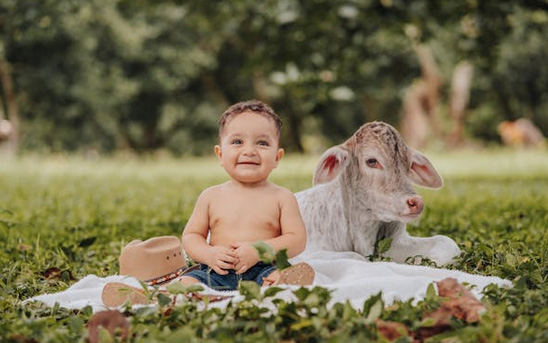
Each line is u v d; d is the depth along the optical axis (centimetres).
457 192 1350
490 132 4741
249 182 505
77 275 603
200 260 491
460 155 3103
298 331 379
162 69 3603
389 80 3572
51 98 3481
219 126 514
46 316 453
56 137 3719
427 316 395
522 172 2058
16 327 404
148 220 938
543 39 3491
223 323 381
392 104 4397
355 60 1477
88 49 3238
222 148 508
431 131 3838
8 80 3238
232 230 500
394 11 1390
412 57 3612
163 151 4306
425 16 1405
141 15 3241
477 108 4647
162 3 1789
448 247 571
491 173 2036
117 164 2581
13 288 529
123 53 3425
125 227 855
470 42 1586
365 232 565
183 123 4188
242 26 1569
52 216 980
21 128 3644
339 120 4531
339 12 1360
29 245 722
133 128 4162
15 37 1473
